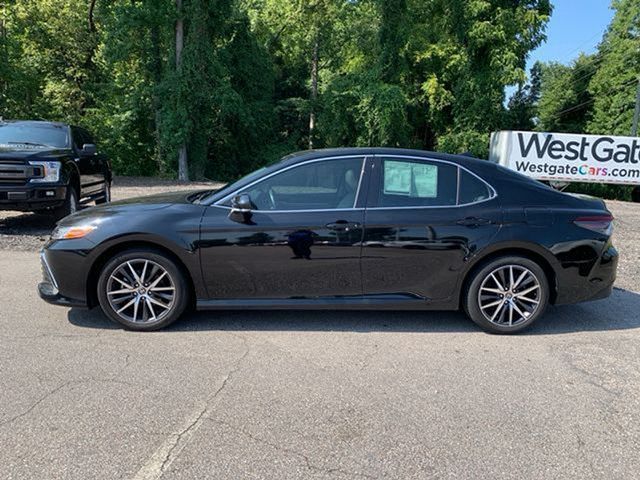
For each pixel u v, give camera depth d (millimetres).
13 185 8094
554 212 4543
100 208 4699
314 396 3391
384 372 3775
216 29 25125
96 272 4465
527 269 4523
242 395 3383
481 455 2785
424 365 3916
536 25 26547
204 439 2877
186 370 3727
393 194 4500
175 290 4434
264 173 4539
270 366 3832
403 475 2602
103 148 28406
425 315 5082
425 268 4473
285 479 2551
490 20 26281
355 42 30234
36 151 8391
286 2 33281
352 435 2949
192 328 4566
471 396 3438
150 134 27859
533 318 4582
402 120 26031
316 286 4453
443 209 4477
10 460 2650
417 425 3070
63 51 27766
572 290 4590
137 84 25969
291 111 34688
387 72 26625
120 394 3354
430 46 27953
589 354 4191
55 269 4410
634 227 12070
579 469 2688
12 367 3713
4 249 7461
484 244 4441
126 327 4461
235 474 2582
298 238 4359
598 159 20328
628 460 2773
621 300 5738
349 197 4480
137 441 2842
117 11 22234
